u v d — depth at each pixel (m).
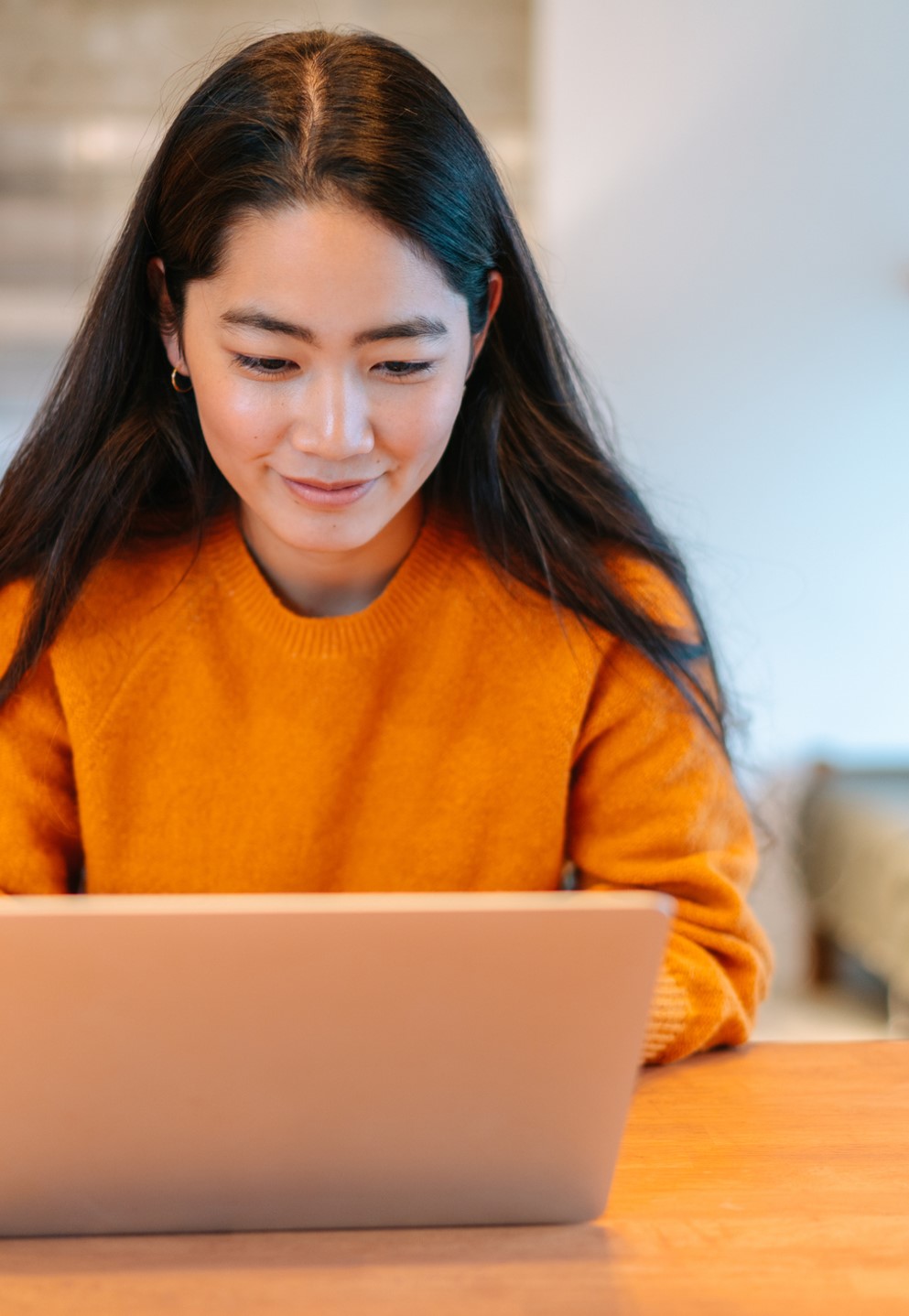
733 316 3.47
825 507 3.49
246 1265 0.74
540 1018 0.73
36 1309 0.70
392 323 0.96
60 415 1.14
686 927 1.13
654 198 3.45
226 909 0.70
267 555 1.21
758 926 1.17
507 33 3.44
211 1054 0.73
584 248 3.45
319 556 1.20
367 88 0.97
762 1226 0.79
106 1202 0.76
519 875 1.23
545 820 1.22
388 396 0.99
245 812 1.21
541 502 1.17
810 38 3.42
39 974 0.71
